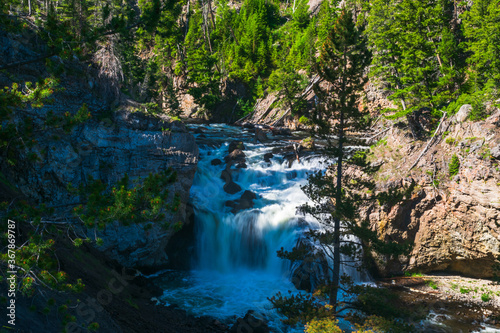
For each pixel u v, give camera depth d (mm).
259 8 108188
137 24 12234
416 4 44938
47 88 11766
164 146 28312
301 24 101438
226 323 22375
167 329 18469
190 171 29312
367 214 30828
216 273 30734
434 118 37438
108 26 11727
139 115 27859
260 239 32062
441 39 45094
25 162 22922
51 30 11180
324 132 23516
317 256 28328
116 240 25812
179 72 84188
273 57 92250
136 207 11656
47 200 23953
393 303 26297
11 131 11008
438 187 30031
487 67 39781
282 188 37656
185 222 31250
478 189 27812
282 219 32344
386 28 46625
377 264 30719
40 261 9906
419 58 43344
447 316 25031
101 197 11289
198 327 21125
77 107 25469
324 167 40000
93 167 25797
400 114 36250
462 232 29156
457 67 45094
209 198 34812
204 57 79125
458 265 31141
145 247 27406
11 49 22266
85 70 26297
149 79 52406
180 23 97750
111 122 26734
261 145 47219
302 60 83375
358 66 22812
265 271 31234
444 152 30922
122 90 30000
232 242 32250
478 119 30234
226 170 38812
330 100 23312
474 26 47031
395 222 30719
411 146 33438
